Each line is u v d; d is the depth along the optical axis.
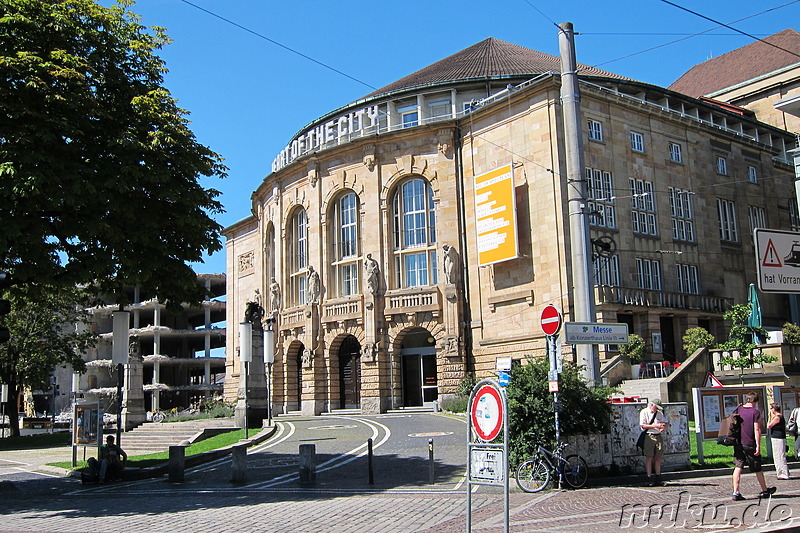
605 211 39.25
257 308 34.09
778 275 12.15
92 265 18.08
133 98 19.64
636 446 17.31
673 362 39.16
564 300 36.44
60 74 17.58
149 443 31.28
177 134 19.94
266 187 53.97
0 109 17.42
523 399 17.05
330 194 47.34
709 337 34.78
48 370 47.41
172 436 32.12
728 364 30.19
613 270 38.78
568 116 23.36
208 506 15.59
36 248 17.80
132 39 21.22
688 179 44.59
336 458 22.45
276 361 50.09
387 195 44.84
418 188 44.72
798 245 12.44
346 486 17.56
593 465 17.20
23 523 14.36
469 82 44.72
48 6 19.05
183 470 20.36
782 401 21.89
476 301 41.41
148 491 18.81
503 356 39.41
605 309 35.69
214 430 30.86
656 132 43.31
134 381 37.59
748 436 14.34
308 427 33.09
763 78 60.75
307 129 52.44
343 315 45.16
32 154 16.92
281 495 16.72
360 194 45.88
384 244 44.59
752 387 20.41
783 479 16.84
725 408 19.64
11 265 18.31
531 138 39.16
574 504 14.24
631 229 40.34
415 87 45.66
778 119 59.56
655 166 42.72
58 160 17.59
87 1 20.11
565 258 36.72
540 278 37.88
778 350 28.80
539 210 38.34
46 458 30.41
